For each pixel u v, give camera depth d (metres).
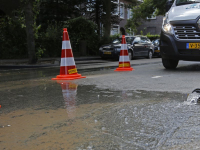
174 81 5.00
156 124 2.31
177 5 7.62
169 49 6.76
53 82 5.36
